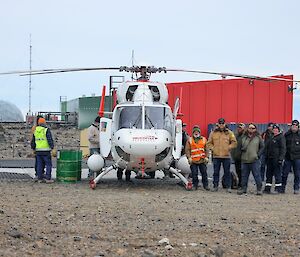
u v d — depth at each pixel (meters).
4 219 8.12
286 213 9.70
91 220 8.23
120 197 11.68
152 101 14.22
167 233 7.28
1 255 5.77
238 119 29.77
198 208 10.07
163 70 14.75
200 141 13.91
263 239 7.02
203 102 29.77
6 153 29.73
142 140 12.85
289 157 13.69
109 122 14.02
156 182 16.00
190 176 15.41
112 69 14.51
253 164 13.08
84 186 14.30
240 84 29.78
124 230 7.42
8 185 13.98
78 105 54.66
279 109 29.75
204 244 6.59
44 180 15.04
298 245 6.70
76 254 5.93
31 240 6.59
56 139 38.59
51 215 8.65
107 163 19.34
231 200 11.66
